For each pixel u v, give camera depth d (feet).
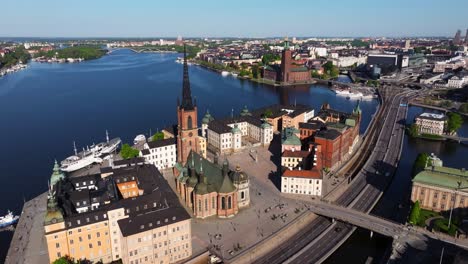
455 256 422.00
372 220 538.06
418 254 465.06
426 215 555.69
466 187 547.90
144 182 568.41
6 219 553.23
